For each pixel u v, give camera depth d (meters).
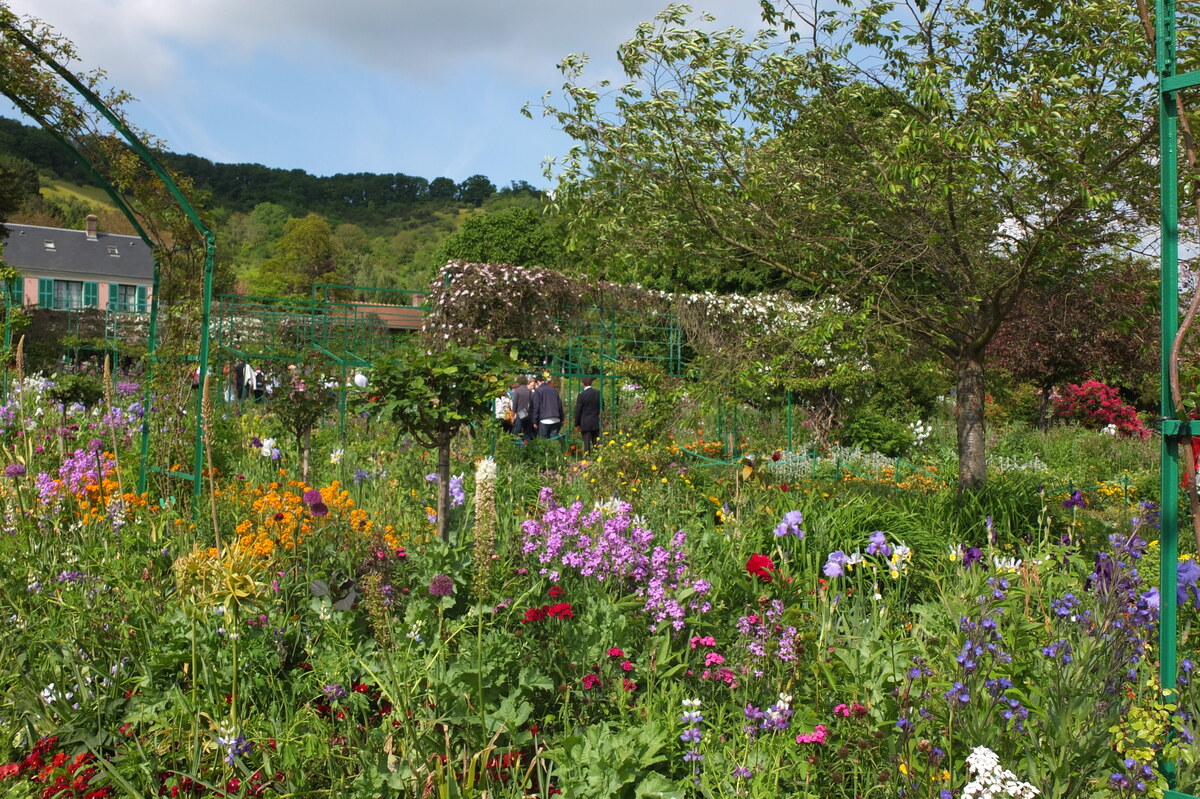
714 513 6.94
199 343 6.43
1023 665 3.07
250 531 4.43
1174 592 2.31
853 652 3.35
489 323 14.12
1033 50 6.05
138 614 3.69
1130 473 12.48
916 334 7.80
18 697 3.12
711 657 3.39
